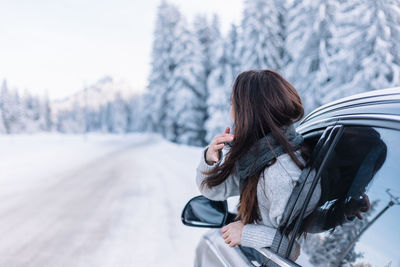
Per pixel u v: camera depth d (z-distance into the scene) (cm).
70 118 11744
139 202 655
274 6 2102
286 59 2016
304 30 1653
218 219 144
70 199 697
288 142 100
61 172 1159
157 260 369
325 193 94
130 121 10056
